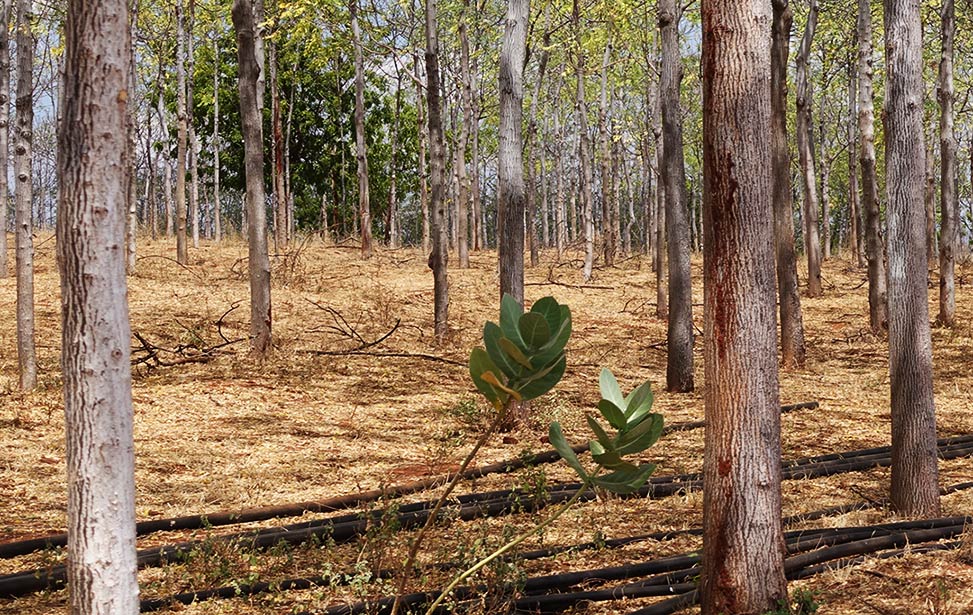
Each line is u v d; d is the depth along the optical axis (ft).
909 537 18.62
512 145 31.58
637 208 180.14
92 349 8.70
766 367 13.93
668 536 19.01
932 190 84.99
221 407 31.58
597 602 15.60
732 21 13.82
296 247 78.84
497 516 20.81
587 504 21.91
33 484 22.18
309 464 25.00
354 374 38.50
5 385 32.40
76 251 8.68
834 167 141.28
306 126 115.75
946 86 57.52
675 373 39.14
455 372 40.22
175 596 15.44
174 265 65.72
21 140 31.55
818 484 24.09
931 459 21.07
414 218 168.76
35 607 15.33
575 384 39.40
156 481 22.90
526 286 71.82
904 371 21.20
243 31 38.96
